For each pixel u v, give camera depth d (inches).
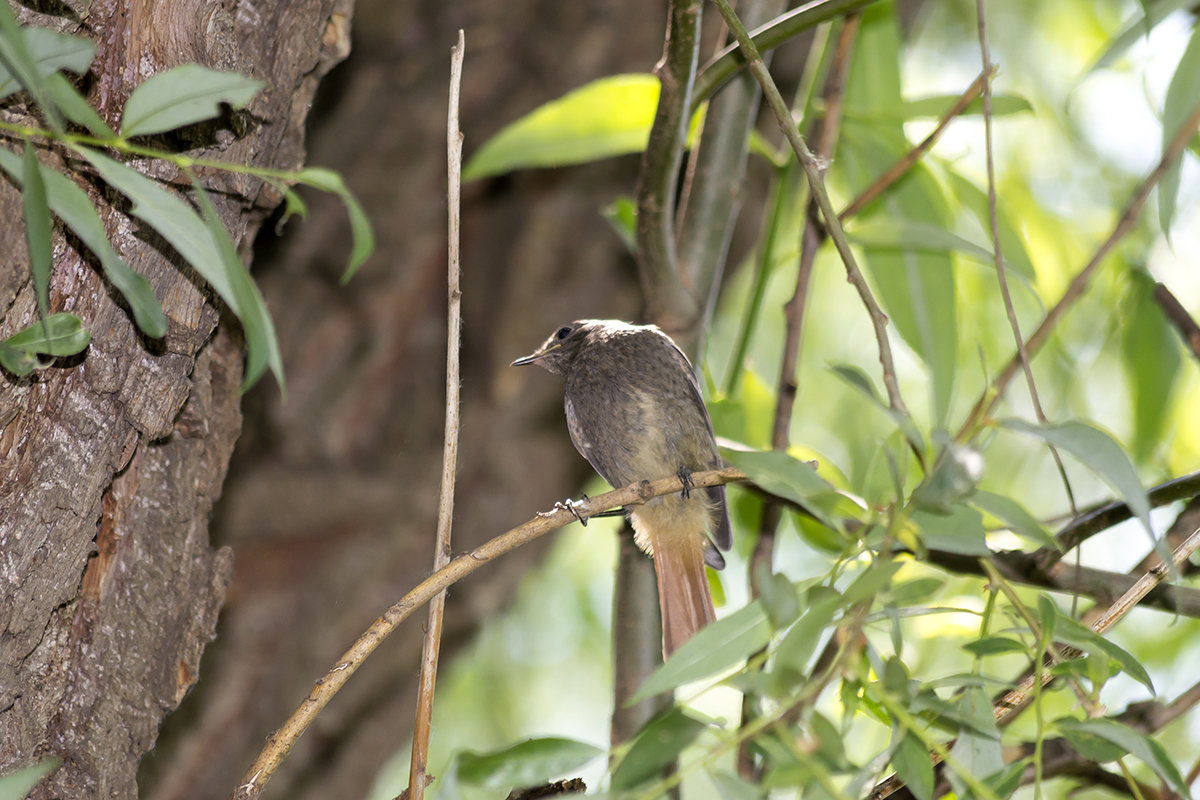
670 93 241.9
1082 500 437.7
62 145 192.4
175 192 208.1
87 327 195.0
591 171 410.3
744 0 288.4
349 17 269.3
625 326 352.2
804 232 297.1
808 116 304.5
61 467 194.4
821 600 154.6
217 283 146.6
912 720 157.2
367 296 392.8
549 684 561.6
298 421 380.8
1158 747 164.4
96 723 216.5
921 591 160.7
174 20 205.3
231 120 216.7
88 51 148.5
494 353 402.0
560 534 410.0
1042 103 475.5
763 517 299.0
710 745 156.2
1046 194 462.0
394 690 388.2
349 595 381.4
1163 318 340.5
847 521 240.7
